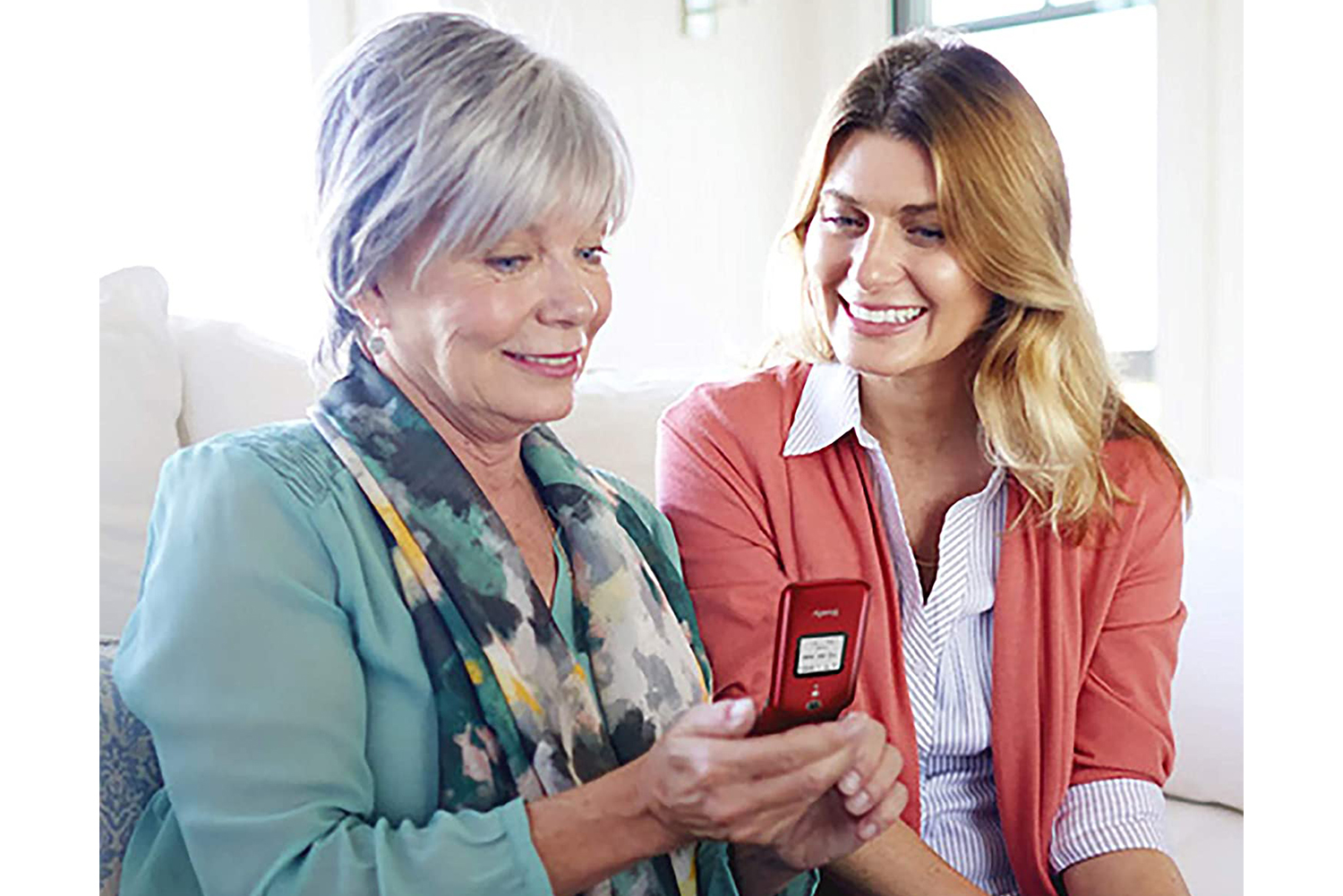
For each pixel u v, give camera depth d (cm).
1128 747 129
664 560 117
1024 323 128
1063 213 128
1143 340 240
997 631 128
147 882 95
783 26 279
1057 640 127
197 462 96
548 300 98
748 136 278
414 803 95
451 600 97
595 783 92
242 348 146
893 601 128
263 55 236
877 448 129
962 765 132
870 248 123
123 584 129
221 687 89
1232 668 155
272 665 90
